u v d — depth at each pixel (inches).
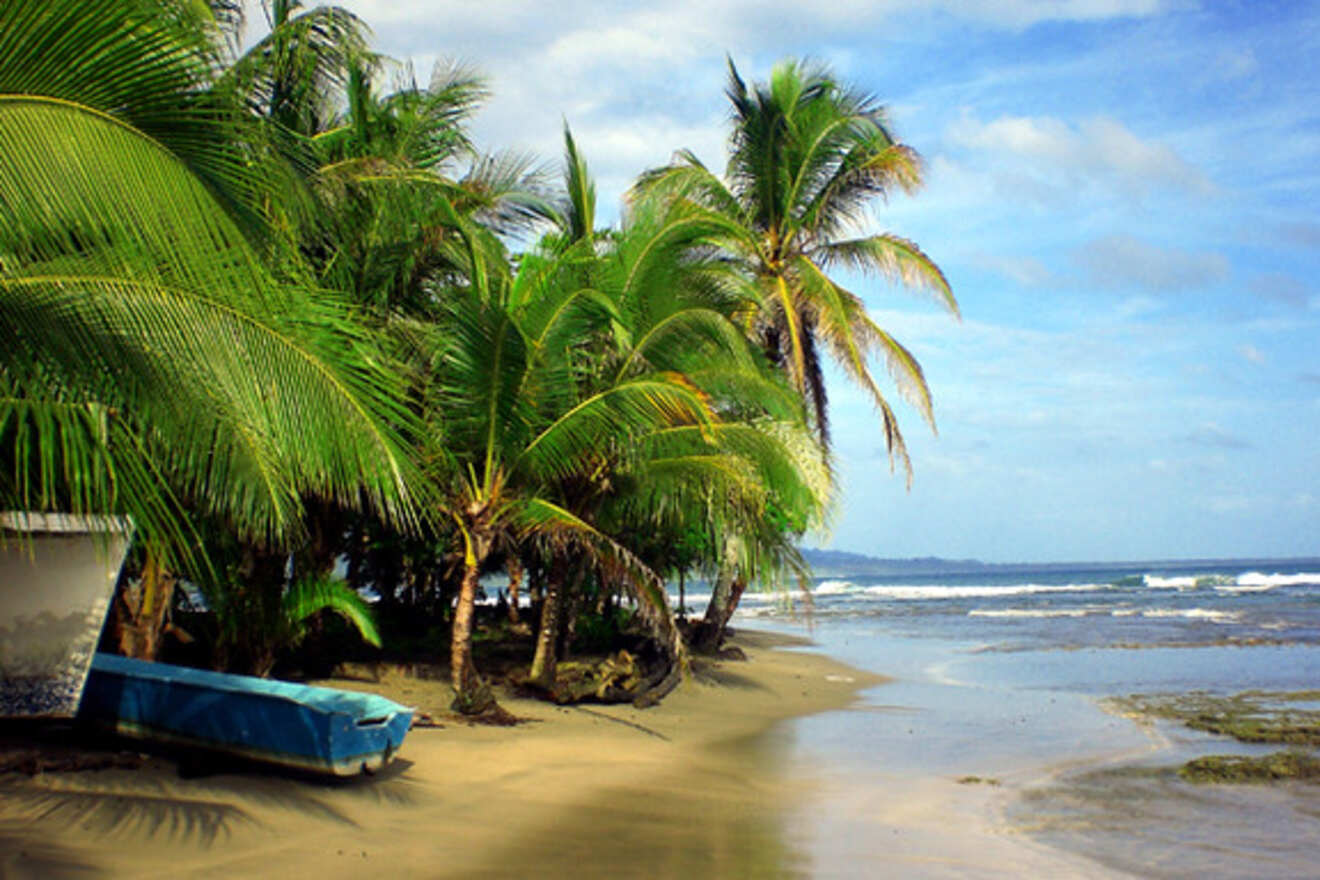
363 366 235.0
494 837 293.6
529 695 578.9
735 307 545.0
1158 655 968.3
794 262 836.0
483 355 453.1
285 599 424.8
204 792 292.7
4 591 260.7
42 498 234.5
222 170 202.2
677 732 518.9
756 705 636.7
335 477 233.8
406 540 697.6
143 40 184.7
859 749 487.2
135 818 263.0
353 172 467.5
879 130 832.9
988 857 302.4
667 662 655.8
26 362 198.2
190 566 241.3
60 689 268.2
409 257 510.9
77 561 269.9
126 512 225.1
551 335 468.4
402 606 826.2
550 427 480.4
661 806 349.4
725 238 616.7
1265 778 410.9
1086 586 3302.2
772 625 1627.7
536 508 479.8
